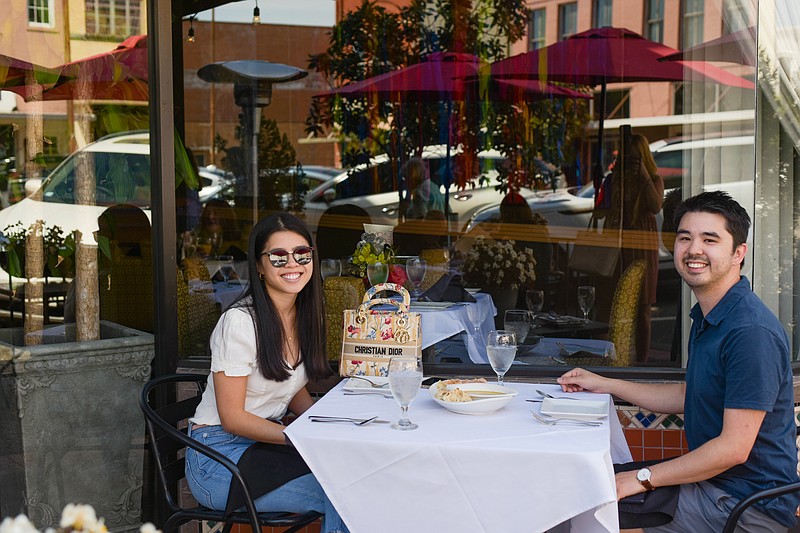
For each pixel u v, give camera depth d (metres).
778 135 3.38
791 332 3.38
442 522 2.01
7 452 3.06
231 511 2.37
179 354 3.32
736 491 2.26
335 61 7.48
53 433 3.14
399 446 2.01
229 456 2.51
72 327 3.25
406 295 2.69
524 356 3.40
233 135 7.07
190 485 2.54
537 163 7.12
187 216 4.02
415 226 6.30
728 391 2.22
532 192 7.09
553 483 1.95
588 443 2.00
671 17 7.05
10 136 3.20
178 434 2.39
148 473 3.30
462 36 7.28
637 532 2.32
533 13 7.36
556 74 6.89
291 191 7.18
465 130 7.11
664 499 2.26
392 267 3.89
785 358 2.25
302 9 7.37
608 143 7.16
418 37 7.34
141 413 3.29
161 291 3.23
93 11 3.23
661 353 3.52
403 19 7.35
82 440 3.20
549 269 5.04
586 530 2.06
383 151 7.29
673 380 3.07
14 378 3.08
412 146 7.20
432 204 6.90
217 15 6.99
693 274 2.34
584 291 3.97
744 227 2.33
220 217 6.25
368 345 2.64
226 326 2.50
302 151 7.49
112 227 3.27
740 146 3.44
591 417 2.21
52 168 3.23
